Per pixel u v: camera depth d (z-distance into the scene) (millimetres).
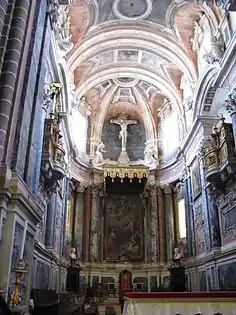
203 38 16438
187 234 17750
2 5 7148
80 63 18906
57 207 15172
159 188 21328
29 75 7508
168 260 19484
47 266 12797
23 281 6883
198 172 16516
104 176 20469
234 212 12492
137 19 17453
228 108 12344
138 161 22750
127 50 19156
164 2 16281
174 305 5098
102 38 18000
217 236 13953
